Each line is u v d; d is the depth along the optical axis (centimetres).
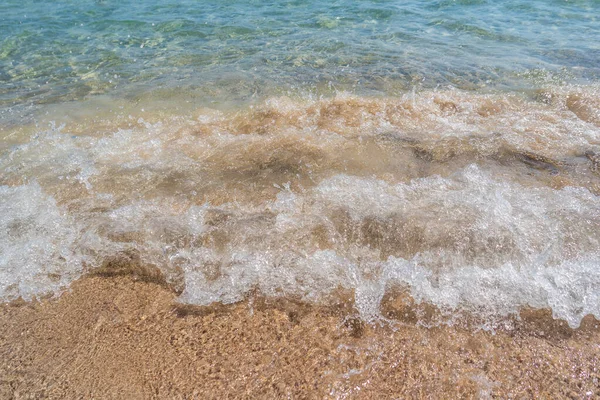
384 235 315
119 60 648
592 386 227
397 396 224
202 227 329
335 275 293
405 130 453
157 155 419
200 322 266
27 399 225
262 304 277
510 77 565
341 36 728
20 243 319
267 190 367
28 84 571
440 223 320
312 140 438
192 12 873
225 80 574
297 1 937
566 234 308
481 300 275
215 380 233
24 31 764
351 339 254
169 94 539
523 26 756
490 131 445
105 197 362
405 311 271
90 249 315
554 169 384
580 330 257
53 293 287
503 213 328
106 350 249
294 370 237
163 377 235
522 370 235
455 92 530
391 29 759
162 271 300
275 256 305
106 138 445
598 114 471
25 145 434
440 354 245
